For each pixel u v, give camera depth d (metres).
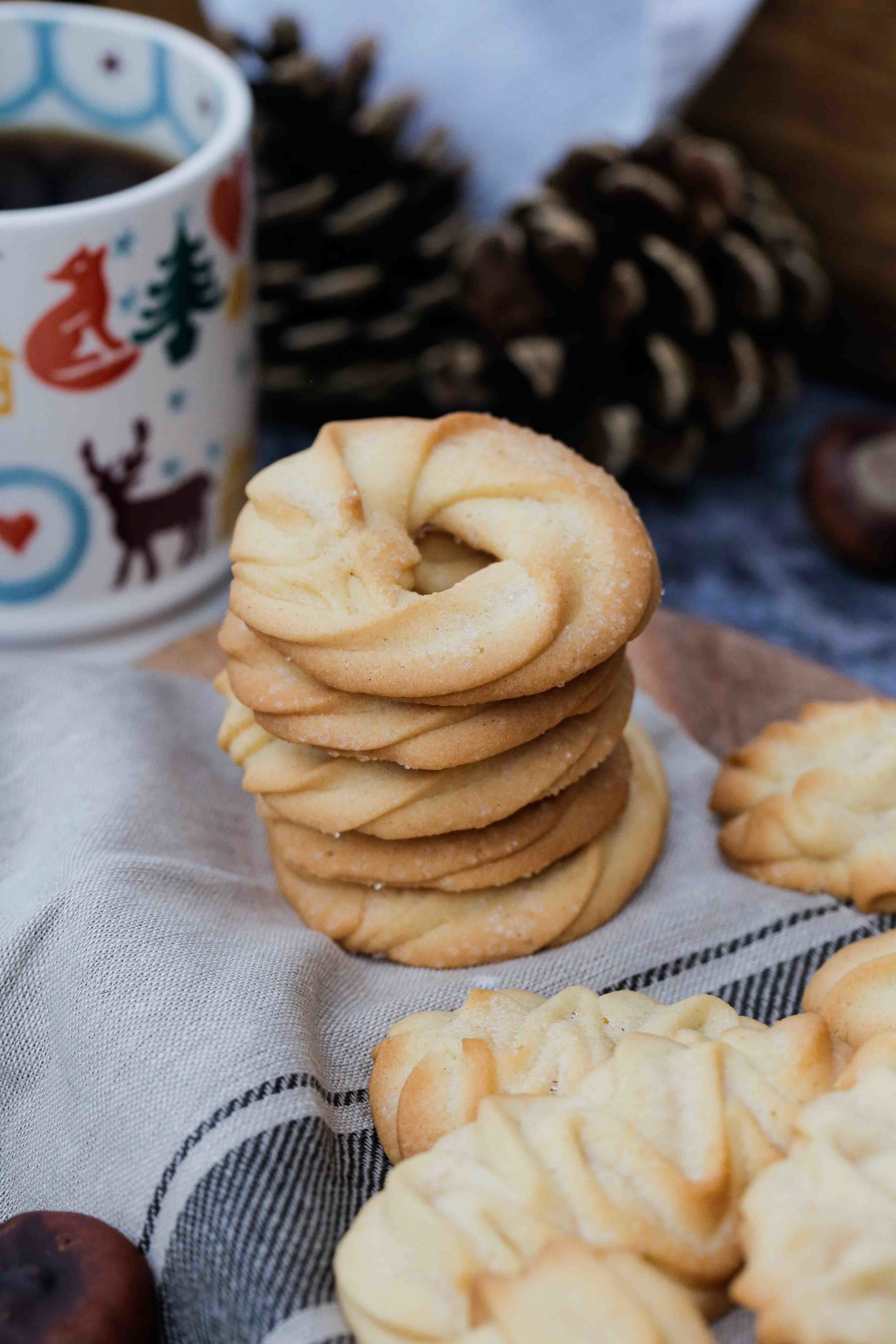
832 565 0.57
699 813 0.43
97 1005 0.38
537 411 0.55
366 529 0.38
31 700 0.43
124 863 0.39
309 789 0.39
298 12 0.55
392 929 0.40
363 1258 0.34
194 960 0.38
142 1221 0.36
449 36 0.55
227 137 0.45
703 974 0.40
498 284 0.53
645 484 0.58
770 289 0.53
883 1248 0.33
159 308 0.44
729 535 0.57
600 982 0.40
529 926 0.40
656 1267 0.34
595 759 0.39
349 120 0.53
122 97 0.48
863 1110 0.35
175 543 0.47
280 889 0.41
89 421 0.45
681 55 0.54
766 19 0.57
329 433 0.39
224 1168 0.36
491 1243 0.33
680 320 0.54
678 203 0.53
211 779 0.43
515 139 0.56
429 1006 0.39
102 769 0.42
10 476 0.45
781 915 0.41
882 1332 0.32
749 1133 0.35
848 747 0.42
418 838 0.39
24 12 0.47
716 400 0.55
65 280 0.43
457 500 0.39
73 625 0.47
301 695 0.38
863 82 0.56
